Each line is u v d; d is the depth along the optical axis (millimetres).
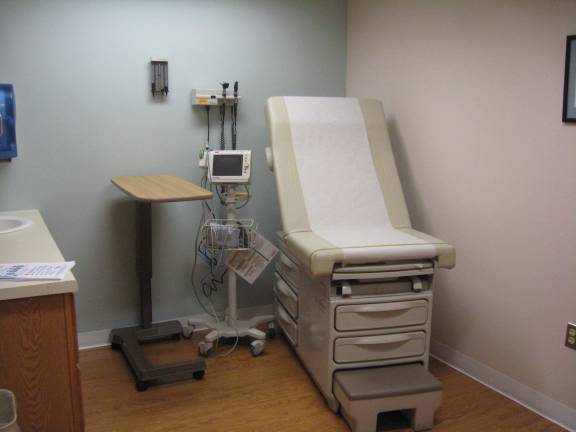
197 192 2373
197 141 3162
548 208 2252
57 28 2750
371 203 2688
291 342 2902
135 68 2943
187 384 2619
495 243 2520
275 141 2689
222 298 3391
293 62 3367
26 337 1539
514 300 2449
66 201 2906
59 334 1573
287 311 2990
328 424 2287
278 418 2332
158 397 2492
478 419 2332
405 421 2328
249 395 2521
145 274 2961
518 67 2324
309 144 2732
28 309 1525
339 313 2273
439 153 2811
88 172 2930
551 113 2203
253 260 2977
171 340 3146
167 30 2986
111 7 2844
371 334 2336
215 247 2881
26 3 2668
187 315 3314
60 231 2920
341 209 2625
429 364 2861
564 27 2123
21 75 2711
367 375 2287
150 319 3053
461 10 2586
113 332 3004
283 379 2678
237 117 3250
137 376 2564
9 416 1382
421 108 2910
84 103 2865
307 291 2574
